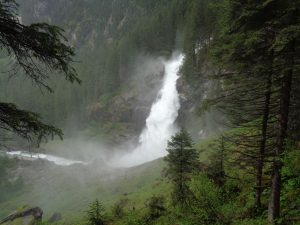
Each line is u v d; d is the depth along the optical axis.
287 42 9.98
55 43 7.02
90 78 123.44
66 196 63.16
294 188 13.65
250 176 16.91
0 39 6.94
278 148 11.91
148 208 27.27
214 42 13.79
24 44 6.98
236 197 16.77
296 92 12.93
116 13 197.00
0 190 69.44
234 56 12.67
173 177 24.23
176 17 110.50
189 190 21.91
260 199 15.16
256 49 11.98
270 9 11.63
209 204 13.96
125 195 48.75
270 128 13.73
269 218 12.31
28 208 34.91
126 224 23.25
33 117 7.39
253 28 12.23
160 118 91.69
